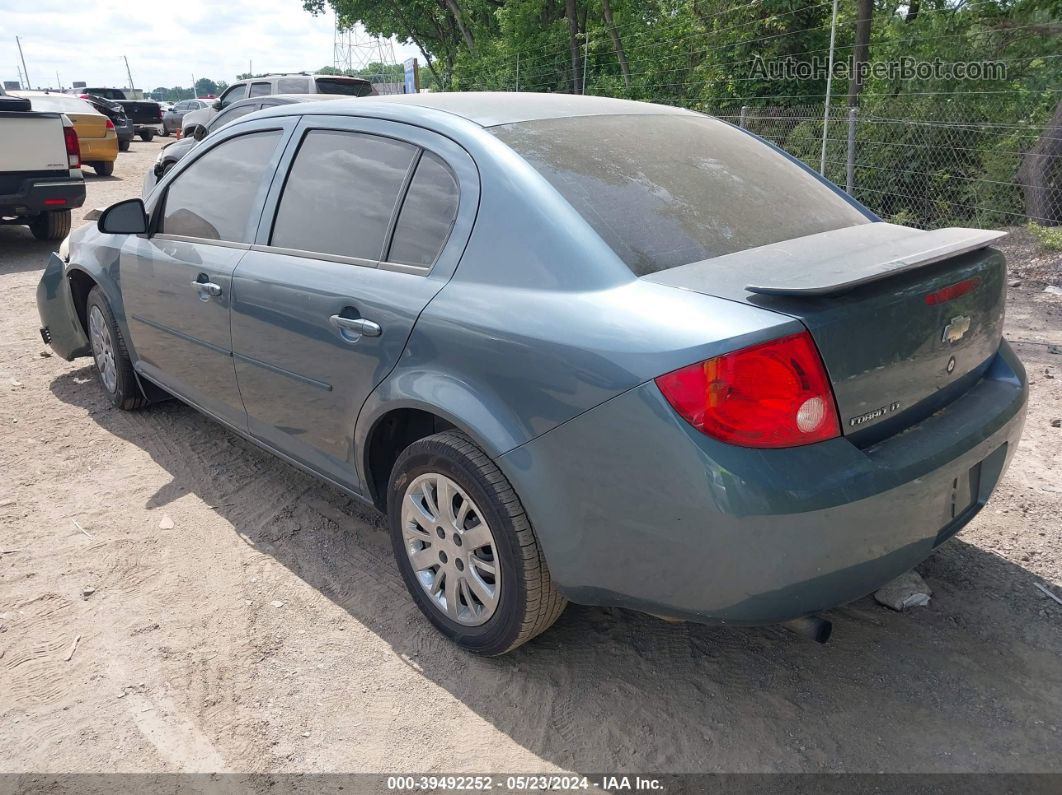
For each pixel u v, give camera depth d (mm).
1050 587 2943
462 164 2639
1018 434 2633
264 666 2703
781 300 2053
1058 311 6367
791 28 14016
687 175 2727
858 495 2014
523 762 2303
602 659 2691
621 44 20906
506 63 23984
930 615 2828
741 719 2420
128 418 4746
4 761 2340
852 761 2254
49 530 3551
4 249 9758
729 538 1979
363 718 2477
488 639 2600
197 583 3162
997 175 9367
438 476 2590
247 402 3463
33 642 2830
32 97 15641
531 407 2260
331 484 3178
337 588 3123
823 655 2666
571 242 2320
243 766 2311
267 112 3578
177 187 3967
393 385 2629
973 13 10727
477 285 2463
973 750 2271
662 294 2154
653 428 2029
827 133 10672
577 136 2754
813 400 1997
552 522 2271
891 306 2143
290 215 3229
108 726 2461
